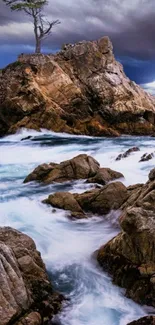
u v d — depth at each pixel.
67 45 38.28
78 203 11.56
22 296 6.12
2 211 11.59
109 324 6.29
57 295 6.87
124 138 30.89
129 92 34.69
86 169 14.93
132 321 6.09
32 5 41.25
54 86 33.69
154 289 6.64
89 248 8.89
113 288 7.20
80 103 33.41
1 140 29.88
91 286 7.32
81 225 10.41
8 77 34.44
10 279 6.21
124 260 7.51
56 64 34.81
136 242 7.29
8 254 6.66
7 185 15.09
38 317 6.05
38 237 9.48
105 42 37.28
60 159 21.48
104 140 29.28
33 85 32.31
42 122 32.03
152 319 5.88
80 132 31.92
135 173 15.90
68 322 6.31
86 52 36.25
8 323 5.66
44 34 43.53
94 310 6.64
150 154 18.25
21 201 12.70
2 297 5.88
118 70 36.94
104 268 7.83
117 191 11.23
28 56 35.00
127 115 33.22
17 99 32.16
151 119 34.47
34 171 15.41
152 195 8.48
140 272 6.99
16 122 33.03
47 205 11.84
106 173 14.32
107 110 33.31
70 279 7.57
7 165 19.73
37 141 28.48
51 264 8.10
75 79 35.34
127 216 7.55
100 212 11.14
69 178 14.84
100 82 34.62
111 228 10.10
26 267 6.89
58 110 32.16
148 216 7.50
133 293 6.83
